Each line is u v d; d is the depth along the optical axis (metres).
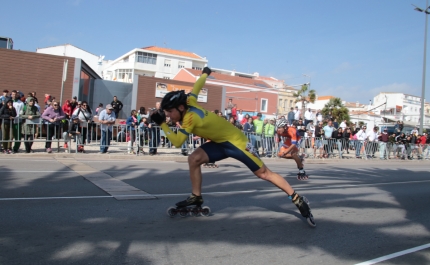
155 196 6.65
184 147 13.77
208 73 5.04
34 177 7.93
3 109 11.23
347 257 4.13
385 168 15.30
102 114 12.85
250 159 4.84
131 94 22.36
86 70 21.31
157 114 4.56
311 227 5.18
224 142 4.80
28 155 11.28
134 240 4.25
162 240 4.31
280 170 12.03
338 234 4.96
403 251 4.44
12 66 18.09
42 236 4.24
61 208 5.50
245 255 3.99
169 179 8.65
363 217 6.02
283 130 9.55
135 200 6.26
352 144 19.08
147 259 3.72
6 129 11.29
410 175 12.98
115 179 8.21
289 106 47.88
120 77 58.56
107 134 12.89
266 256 4.00
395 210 6.71
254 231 4.86
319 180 10.09
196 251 4.02
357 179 10.84
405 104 64.75
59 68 18.94
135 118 13.66
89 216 5.14
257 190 7.84
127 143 13.48
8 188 6.74
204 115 4.64
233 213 5.75
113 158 12.37
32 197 6.12
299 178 9.91
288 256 4.04
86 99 21.50
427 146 22.73
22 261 3.52
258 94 45.12
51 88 18.83
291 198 5.07
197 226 4.93
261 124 16.91
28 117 11.50
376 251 4.39
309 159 16.67
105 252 3.84
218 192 7.45
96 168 9.71
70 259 3.62
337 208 6.59
